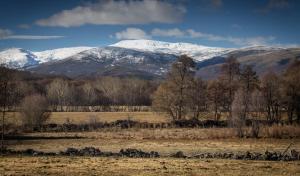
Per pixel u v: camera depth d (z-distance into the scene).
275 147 74.38
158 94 121.25
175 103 120.38
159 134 94.12
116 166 46.22
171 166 46.31
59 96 196.88
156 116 135.88
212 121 111.56
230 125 97.38
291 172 42.34
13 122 111.25
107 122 113.06
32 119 108.00
